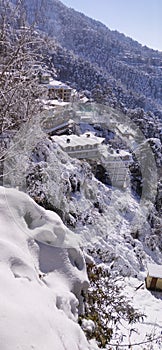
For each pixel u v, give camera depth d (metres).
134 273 6.09
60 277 1.98
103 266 3.26
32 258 1.93
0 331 1.21
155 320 3.71
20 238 1.96
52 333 1.38
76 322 1.80
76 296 2.02
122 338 2.63
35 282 1.70
